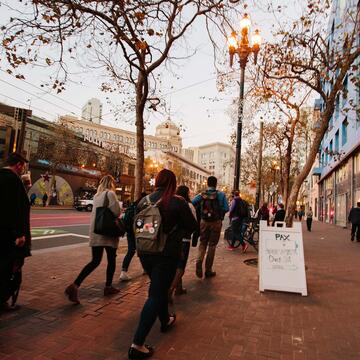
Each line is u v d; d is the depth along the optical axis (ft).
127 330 11.91
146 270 10.89
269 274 18.53
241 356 10.32
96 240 14.87
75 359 9.70
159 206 10.44
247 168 112.27
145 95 26.91
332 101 24.64
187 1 23.48
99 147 141.90
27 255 12.26
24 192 12.03
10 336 11.03
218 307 15.12
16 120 47.75
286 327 12.94
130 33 22.50
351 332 12.61
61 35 21.45
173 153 224.74
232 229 33.58
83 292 16.38
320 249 37.35
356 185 68.95
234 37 31.01
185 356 10.18
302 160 86.07
